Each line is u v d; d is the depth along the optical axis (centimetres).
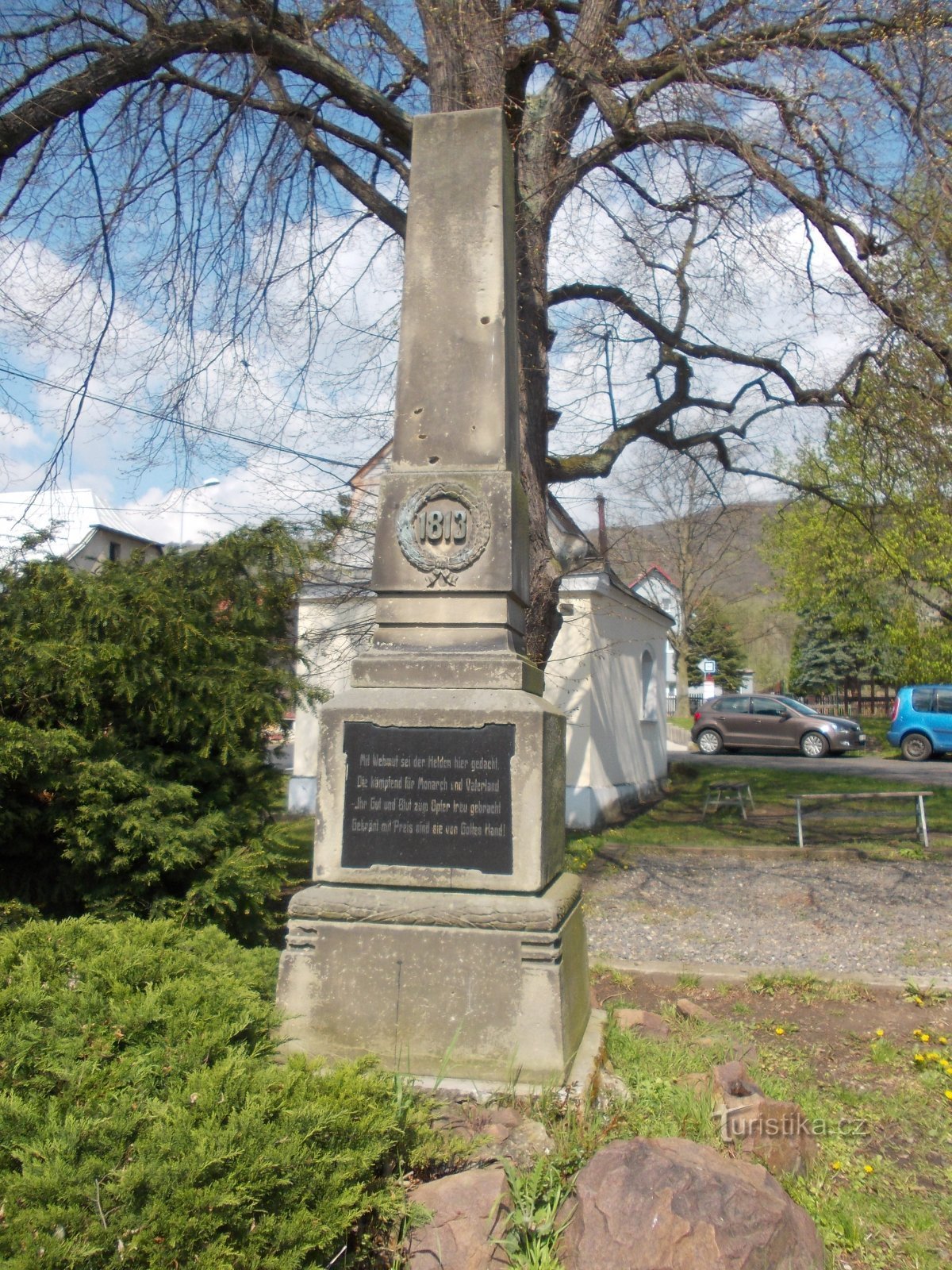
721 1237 269
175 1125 253
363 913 397
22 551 629
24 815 539
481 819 404
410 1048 385
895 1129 427
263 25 872
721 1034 528
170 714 602
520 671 420
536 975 383
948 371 911
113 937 357
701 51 827
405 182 1018
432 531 439
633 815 1488
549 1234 290
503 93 857
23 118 849
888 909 887
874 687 4009
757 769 2097
